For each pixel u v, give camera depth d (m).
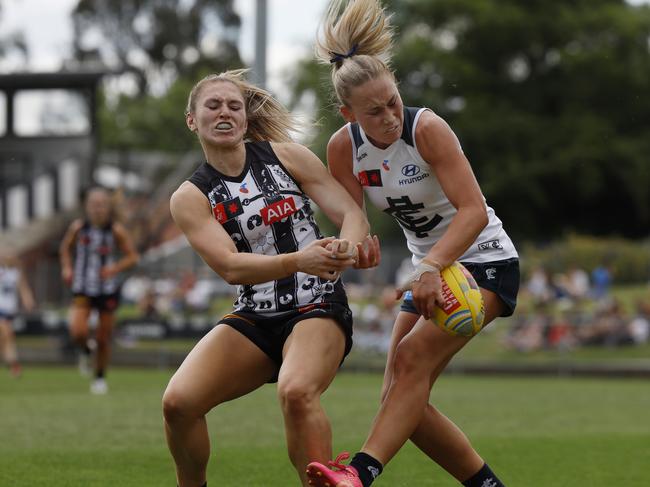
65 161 98.06
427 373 17.77
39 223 102.50
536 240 162.50
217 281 99.00
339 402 44.19
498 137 157.25
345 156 18.50
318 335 16.91
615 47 163.00
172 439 17.38
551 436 32.41
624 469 25.64
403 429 17.45
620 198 166.12
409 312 19.05
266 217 17.50
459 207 17.59
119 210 48.91
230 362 17.28
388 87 17.11
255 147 17.95
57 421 34.59
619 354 81.38
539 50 167.12
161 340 80.31
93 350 48.97
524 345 81.62
